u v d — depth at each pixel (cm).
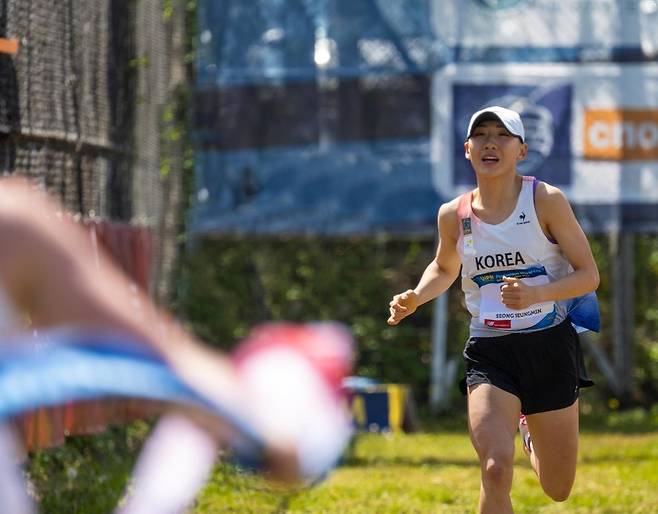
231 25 4838
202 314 5112
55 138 2786
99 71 3170
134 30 3597
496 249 1775
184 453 478
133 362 491
